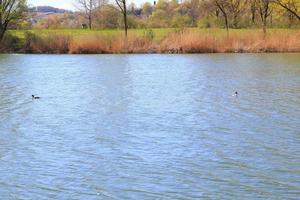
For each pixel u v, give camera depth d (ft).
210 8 322.14
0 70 145.89
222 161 58.18
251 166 56.39
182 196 48.16
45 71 142.92
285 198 47.47
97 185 51.29
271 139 67.10
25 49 205.98
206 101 93.97
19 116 83.15
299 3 224.74
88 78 127.65
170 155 60.70
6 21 211.82
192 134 70.23
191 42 193.67
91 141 67.62
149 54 193.06
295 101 92.63
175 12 371.97
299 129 72.02
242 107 87.86
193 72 137.18
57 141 67.87
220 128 73.36
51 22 347.36
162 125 75.72
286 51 192.13
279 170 54.90
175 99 96.43
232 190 49.44
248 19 299.79
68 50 202.28
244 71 137.28
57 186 51.16
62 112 86.12
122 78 126.72
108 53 198.29
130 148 63.98
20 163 58.54
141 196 48.34
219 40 195.21
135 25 306.55
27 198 48.26
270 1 226.99
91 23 347.77
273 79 120.98
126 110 86.94
